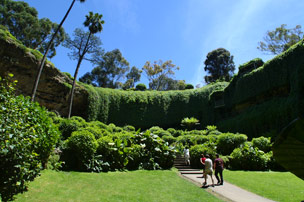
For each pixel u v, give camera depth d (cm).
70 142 766
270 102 1702
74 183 557
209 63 4422
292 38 3039
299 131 154
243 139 1333
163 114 2798
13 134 352
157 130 2050
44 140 532
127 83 4803
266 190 652
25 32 2864
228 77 4153
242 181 782
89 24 2148
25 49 1684
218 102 2608
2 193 362
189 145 1569
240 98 2191
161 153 998
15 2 2938
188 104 2875
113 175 723
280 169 1063
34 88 1277
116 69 4597
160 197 520
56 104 2047
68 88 2108
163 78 4734
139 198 495
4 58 1562
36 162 462
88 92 2353
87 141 771
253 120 1778
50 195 437
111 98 2638
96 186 558
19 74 1672
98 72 4466
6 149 329
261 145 1209
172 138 1711
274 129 1535
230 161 1135
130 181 663
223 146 1348
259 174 920
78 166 738
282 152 175
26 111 450
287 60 1622
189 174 926
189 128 2530
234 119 2106
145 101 2800
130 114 2675
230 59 4350
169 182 705
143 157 973
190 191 602
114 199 468
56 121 1125
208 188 657
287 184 728
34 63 1741
